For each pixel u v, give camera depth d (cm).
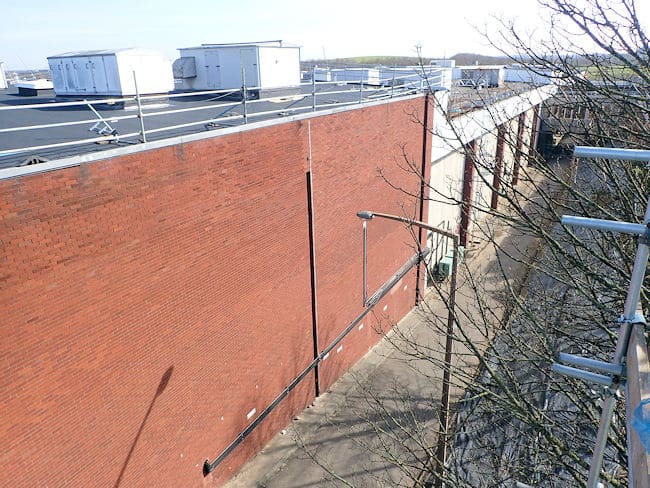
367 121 1591
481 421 1213
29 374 756
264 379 1323
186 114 1449
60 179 752
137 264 904
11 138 1064
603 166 893
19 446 756
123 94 1529
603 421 331
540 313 1134
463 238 2683
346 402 1608
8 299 712
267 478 1296
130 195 866
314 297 1474
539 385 1113
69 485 841
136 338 927
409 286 2188
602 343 991
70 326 805
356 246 1672
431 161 2147
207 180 1019
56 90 1770
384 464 1346
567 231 804
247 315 1211
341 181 1505
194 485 1139
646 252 290
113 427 908
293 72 2016
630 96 722
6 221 692
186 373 1059
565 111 1083
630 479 229
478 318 1978
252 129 1109
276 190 1225
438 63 3153
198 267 1040
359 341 1828
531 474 939
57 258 768
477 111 2227
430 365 1791
